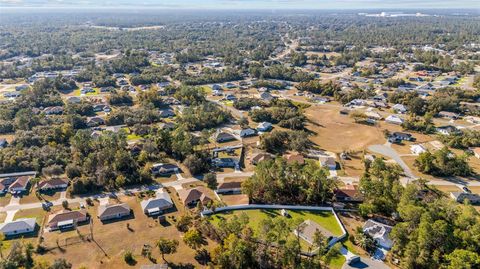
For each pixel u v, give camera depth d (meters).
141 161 140.75
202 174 135.12
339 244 87.38
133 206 112.44
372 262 87.69
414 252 83.75
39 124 178.75
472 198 116.56
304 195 115.12
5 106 199.50
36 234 98.50
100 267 85.56
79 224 102.75
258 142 165.00
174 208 111.56
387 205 105.81
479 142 160.38
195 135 171.12
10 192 119.12
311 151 156.88
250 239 90.88
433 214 94.12
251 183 116.25
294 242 84.56
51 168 130.25
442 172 134.00
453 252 81.06
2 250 91.06
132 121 184.12
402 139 169.88
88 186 121.12
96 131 172.25
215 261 84.81
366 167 136.38
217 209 109.25
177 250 91.00
